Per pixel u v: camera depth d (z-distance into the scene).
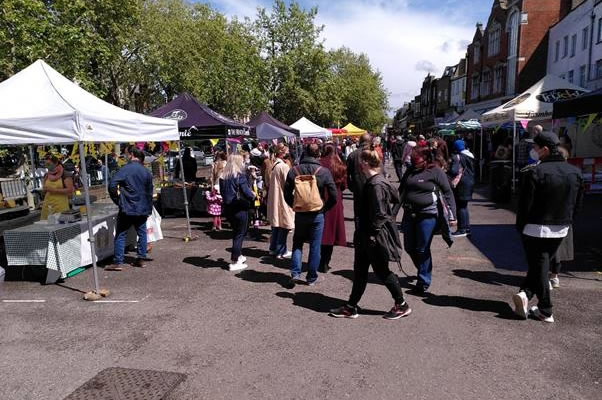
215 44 33.16
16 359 3.99
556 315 4.72
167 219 11.35
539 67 33.41
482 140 19.38
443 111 65.50
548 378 3.52
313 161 5.73
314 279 5.84
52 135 5.45
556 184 4.29
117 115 6.69
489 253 7.29
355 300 4.72
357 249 4.59
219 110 34.66
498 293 5.44
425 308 4.98
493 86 39.31
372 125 62.75
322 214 5.73
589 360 3.79
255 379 3.57
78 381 3.60
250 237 8.88
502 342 4.13
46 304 5.32
